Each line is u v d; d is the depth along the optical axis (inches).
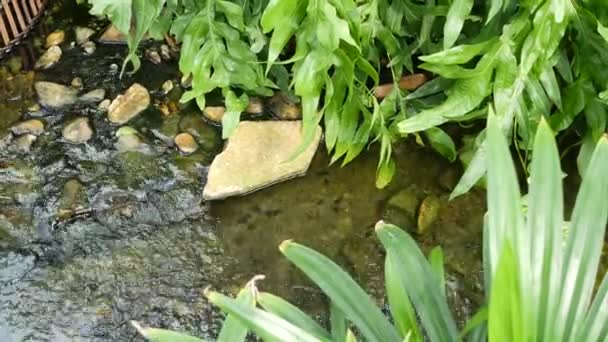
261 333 62.7
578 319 61.9
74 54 115.5
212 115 109.5
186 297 97.7
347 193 104.1
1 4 111.3
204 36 99.6
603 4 91.5
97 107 111.0
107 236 101.6
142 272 99.3
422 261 70.6
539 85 94.0
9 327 95.7
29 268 99.4
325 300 97.2
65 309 96.9
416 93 100.8
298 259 68.6
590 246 62.2
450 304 96.7
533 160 62.2
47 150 107.6
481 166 95.0
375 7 94.3
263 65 105.5
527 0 90.3
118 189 104.7
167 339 65.3
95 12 92.6
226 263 99.9
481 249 99.9
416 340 67.9
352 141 101.3
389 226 71.2
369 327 67.9
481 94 93.0
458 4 89.4
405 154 106.5
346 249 100.6
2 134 108.7
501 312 52.2
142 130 109.0
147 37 116.2
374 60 102.4
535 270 61.1
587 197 62.4
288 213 103.0
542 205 61.9
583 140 100.0
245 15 100.0
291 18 89.8
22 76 113.4
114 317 96.3
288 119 108.7
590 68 95.5
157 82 113.1
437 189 104.0
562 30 90.1
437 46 101.3
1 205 103.6
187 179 105.5
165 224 102.4
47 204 103.6
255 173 104.0
